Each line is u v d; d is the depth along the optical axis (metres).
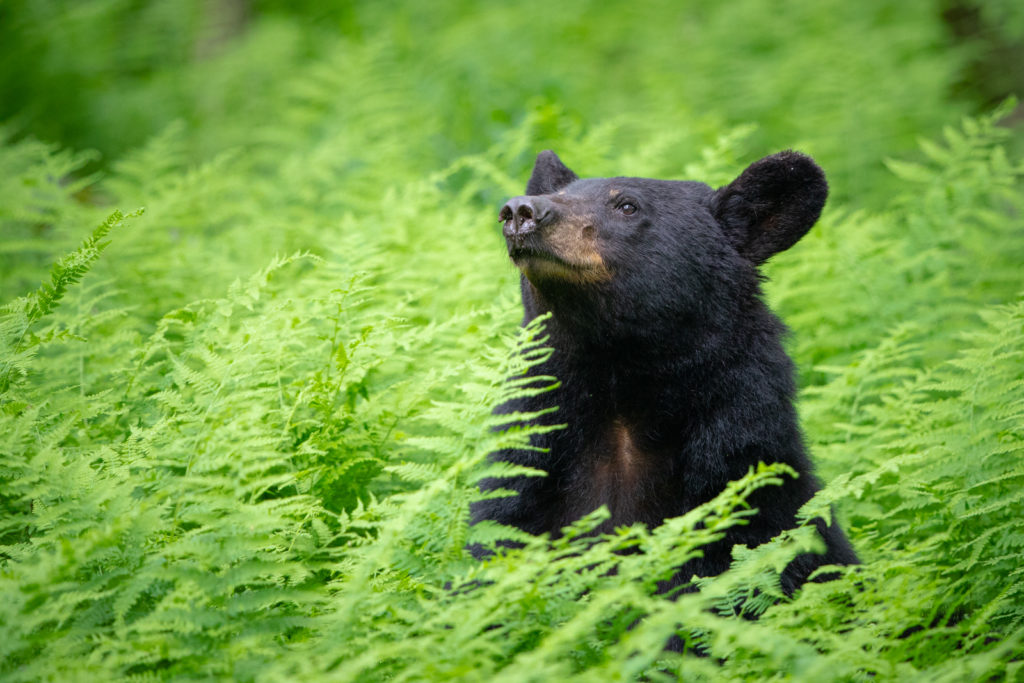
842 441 11.99
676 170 20.05
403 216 14.98
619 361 10.17
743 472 9.67
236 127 24.98
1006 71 27.61
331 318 10.41
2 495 8.51
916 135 22.62
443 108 23.23
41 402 9.77
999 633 8.70
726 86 25.47
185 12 31.39
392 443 10.16
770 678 6.98
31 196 15.49
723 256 10.53
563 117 20.84
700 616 6.52
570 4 29.50
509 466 8.15
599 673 6.32
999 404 10.34
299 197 18.53
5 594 6.71
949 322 13.81
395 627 7.13
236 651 6.60
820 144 21.58
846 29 27.56
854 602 8.18
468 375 11.13
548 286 10.04
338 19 30.83
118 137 26.73
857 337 13.70
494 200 17.84
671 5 29.75
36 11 29.48
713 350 10.12
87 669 6.52
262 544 7.36
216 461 7.71
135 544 7.36
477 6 29.48
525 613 7.15
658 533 7.54
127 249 14.19
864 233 15.09
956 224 15.51
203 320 11.06
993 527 9.33
